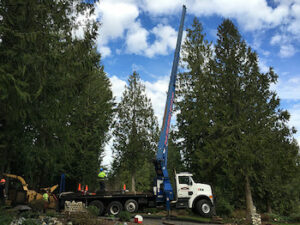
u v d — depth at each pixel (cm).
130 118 2552
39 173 1585
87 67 764
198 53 1941
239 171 1318
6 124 729
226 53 1541
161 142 1439
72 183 2261
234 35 1548
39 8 685
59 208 1347
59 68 700
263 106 1368
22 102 636
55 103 749
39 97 714
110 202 1434
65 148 865
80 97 859
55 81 736
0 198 1101
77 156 1980
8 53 598
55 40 741
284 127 1328
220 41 1580
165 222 1125
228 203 1683
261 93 1406
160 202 1445
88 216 934
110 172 2441
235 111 1414
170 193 1377
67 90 756
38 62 638
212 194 1438
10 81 581
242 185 1379
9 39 631
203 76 1628
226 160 1298
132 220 1132
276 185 1469
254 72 1441
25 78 634
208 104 1534
